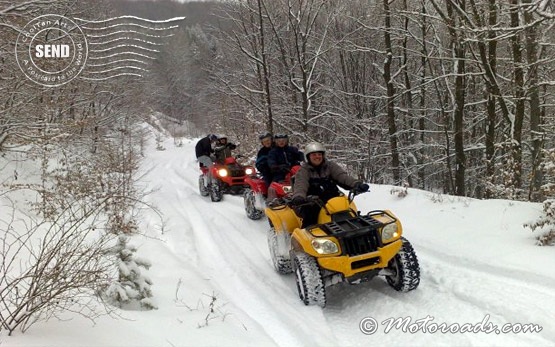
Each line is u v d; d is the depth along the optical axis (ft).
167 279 17.99
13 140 35.88
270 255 22.36
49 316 11.69
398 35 56.34
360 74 71.72
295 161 29.30
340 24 67.72
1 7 30.96
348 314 15.55
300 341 13.89
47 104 36.22
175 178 58.18
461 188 46.26
